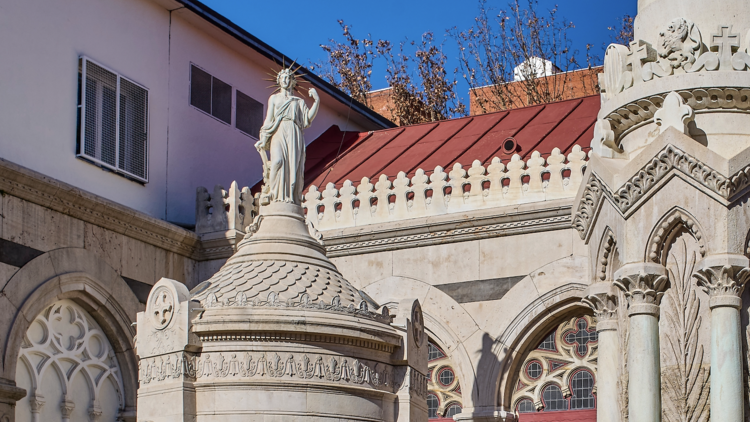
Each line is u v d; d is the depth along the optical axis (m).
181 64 23.86
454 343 19.80
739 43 11.46
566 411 19.03
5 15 19.42
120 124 21.86
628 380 11.38
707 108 11.48
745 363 10.69
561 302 19.12
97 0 21.62
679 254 11.12
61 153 20.27
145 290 20.69
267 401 13.03
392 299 20.45
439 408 19.95
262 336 13.18
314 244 14.71
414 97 38.91
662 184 11.08
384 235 20.59
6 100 19.22
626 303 11.80
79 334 19.55
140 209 22.09
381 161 23.70
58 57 20.48
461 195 20.31
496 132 23.02
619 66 12.17
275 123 15.06
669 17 12.02
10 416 17.33
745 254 10.80
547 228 19.38
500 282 19.66
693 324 10.92
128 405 20.08
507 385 19.39
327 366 13.30
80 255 19.27
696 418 10.74
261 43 25.78
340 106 28.61
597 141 12.55
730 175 10.71
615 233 11.65
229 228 21.70
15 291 17.83
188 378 13.20
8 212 17.92
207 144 24.36
